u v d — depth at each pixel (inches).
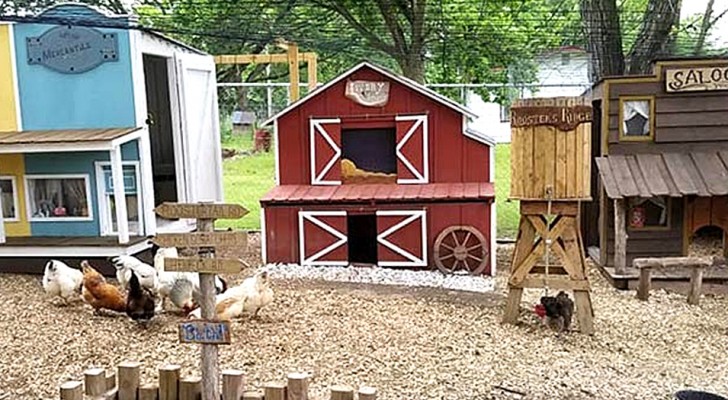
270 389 148.0
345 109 348.2
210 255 154.5
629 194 298.5
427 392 169.2
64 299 245.3
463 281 311.4
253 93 880.9
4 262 304.7
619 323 254.1
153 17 584.7
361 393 143.5
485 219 323.3
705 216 323.6
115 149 285.4
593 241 377.7
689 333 243.9
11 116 311.4
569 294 284.8
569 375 188.1
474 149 340.2
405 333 220.8
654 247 323.9
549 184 235.6
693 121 317.4
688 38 532.4
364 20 618.5
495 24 623.8
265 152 738.2
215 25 608.7
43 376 181.0
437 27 613.0
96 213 313.4
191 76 354.6
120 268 249.1
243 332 215.2
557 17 641.0
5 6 685.9
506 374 185.3
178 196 347.9
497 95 738.2
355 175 357.4
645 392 177.6
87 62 305.0
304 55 494.9
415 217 327.9
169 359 191.9
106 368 185.8
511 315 242.1
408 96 342.0
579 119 232.7
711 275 304.7
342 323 229.8
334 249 337.1
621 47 481.7
